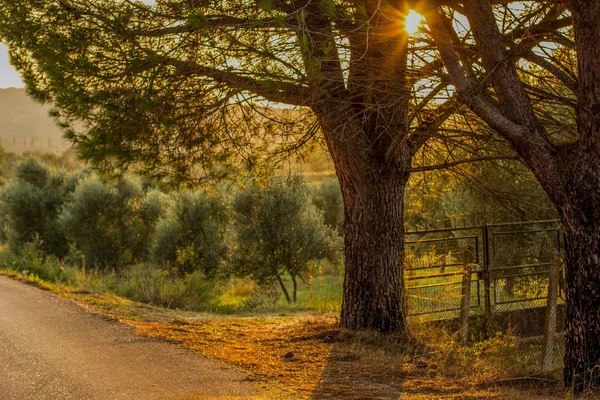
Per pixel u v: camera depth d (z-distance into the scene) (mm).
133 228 26031
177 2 6707
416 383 6195
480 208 13461
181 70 6824
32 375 6465
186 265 21531
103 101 6566
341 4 6535
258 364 6945
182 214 22312
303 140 9008
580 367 5723
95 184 25719
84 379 6258
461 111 7680
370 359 7199
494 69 6047
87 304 12242
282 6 6465
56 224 28297
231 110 7984
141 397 5547
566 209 5801
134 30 6766
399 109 7551
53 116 6957
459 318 9609
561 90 8227
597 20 5504
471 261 10312
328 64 6910
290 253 19625
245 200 19906
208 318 12172
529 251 10570
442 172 10211
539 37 6766
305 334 8703
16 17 6828
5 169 89188
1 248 31953
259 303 17469
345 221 8719
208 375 6383
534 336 9883
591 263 5641
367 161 8289
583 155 5691
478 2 6023
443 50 6074
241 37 6398
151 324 9953
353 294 8547
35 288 14984
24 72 7422
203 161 8344
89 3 6910
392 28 6488
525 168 9992
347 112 7625
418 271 10250
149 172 8070
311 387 5938
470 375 6625
